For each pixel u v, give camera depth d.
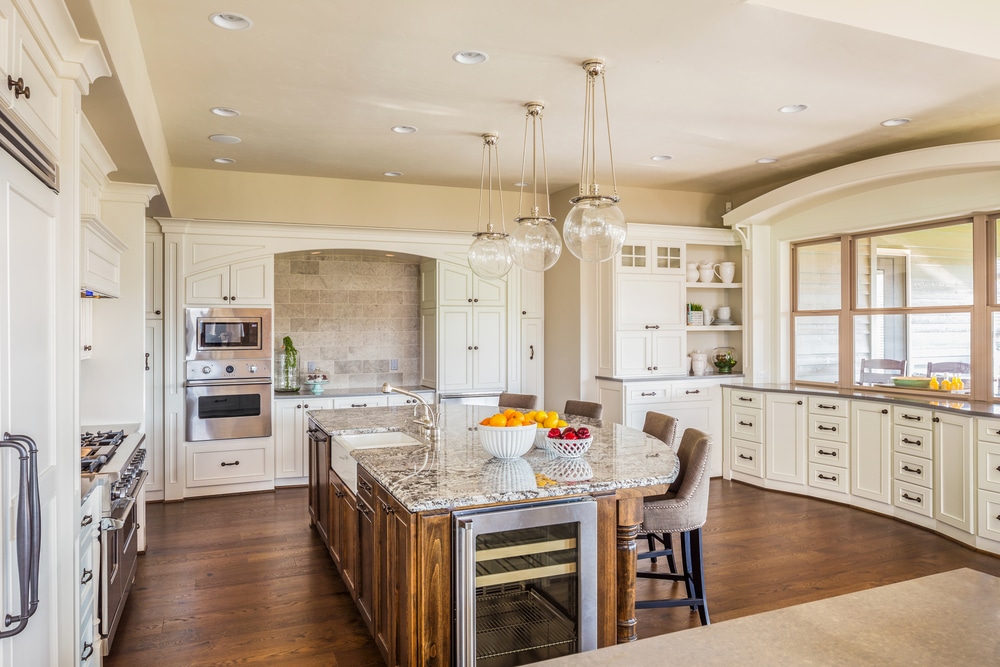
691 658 0.92
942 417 4.33
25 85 1.62
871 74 3.47
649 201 6.37
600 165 5.43
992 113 4.13
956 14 3.17
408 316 6.68
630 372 5.97
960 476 4.19
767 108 4.03
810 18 2.84
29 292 1.68
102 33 2.06
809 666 0.89
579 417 4.13
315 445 4.38
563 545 2.29
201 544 4.22
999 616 1.05
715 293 6.74
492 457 2.79
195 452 5.38
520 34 3.01
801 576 3.64
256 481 5.55
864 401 4.95
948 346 4.88
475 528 2.13
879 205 5.15
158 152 4.08
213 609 3.24
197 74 3.46
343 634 2.97
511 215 6.49
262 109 4.01
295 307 6.24
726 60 3.29
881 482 4.84
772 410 5.64
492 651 2.22
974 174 4.50
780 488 5.58
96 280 3.03
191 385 5.32
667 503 2.77
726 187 6.32
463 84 3.62
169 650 2.82
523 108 4.02
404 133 4.52
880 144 4.85
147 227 5.27
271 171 5.59
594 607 2.32
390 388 3.53
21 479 1.42
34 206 1.73
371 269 6.52
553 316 6.61
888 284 5.34
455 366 6.23
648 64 3.34
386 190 6.03
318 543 4.23
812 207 5.73
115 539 2.80
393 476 2.43
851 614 1.06
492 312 6.38
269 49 3.16
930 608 1.08
